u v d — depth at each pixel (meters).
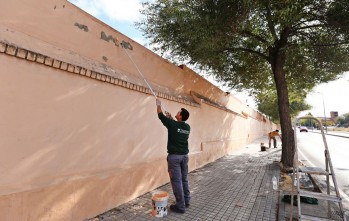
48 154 3.32
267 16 7.01
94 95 4.12
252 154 12.90
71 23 3.87
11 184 2.87
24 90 3.03
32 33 3.24
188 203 4.63
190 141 8.05
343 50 8.05
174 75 7.46
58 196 3.39
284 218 4.22
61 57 3.51
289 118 8.73
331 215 4.16
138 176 5.15
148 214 4.22
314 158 12.59
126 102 4.91
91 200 3.94
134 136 5.14
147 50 5.95
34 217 3.07
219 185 6.28
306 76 10.38
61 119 3.52
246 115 19.23
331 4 6.71
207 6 5.97
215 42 6.36
